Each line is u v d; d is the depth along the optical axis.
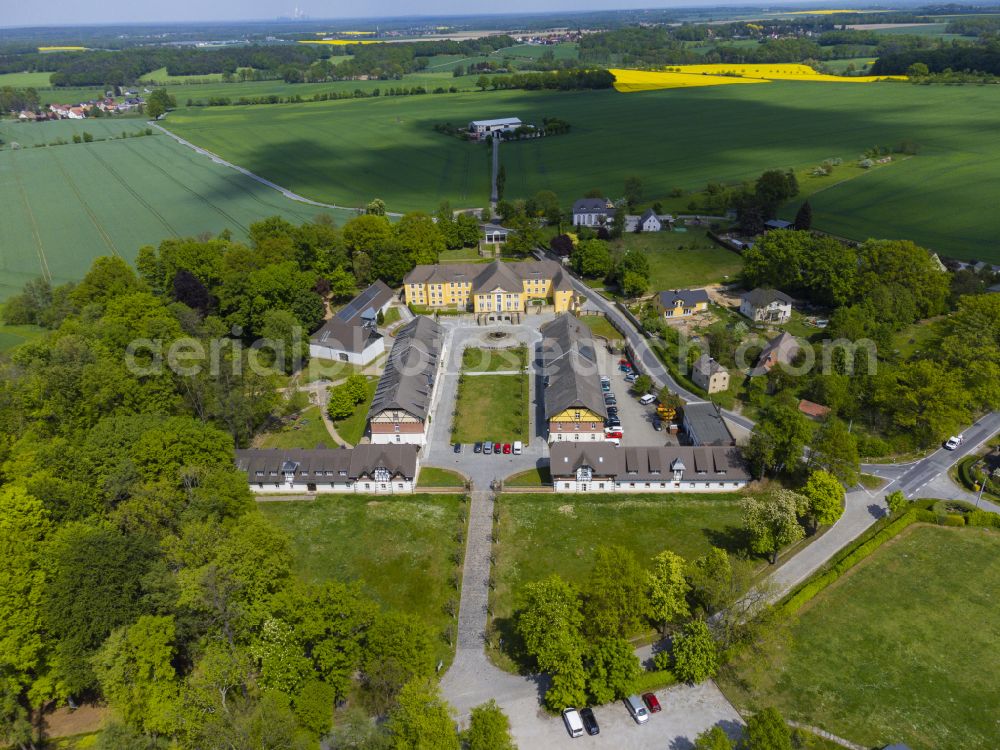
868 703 80.25
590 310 189.88
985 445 128.25
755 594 93.69
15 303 191.12
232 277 170.12
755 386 145.00
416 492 121.00
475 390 153.00
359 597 87.31
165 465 106.06
